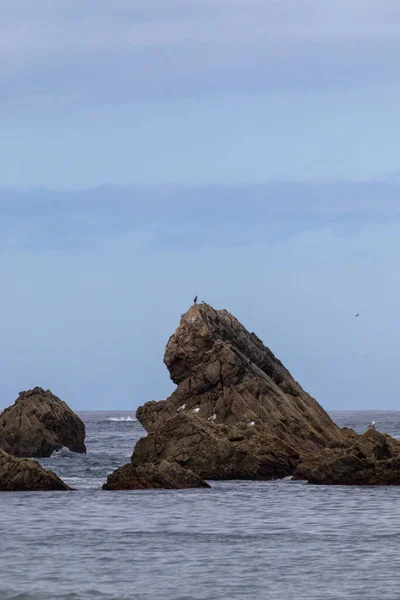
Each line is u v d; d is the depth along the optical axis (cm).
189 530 19725
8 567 16138
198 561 16612
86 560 16675
